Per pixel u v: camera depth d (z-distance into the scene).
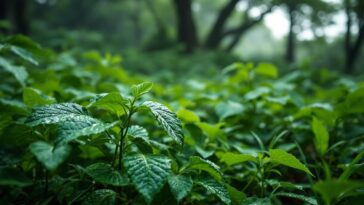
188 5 5.86
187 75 3.25
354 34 4.85
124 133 0.65
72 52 2.62
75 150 0.73
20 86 1.26
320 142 0.81
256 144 1.03
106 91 1.23
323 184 0.51
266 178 0.74
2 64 0.99
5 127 0.65
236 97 1.35
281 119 1.11
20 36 0.98
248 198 0.65
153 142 0.69
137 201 0.62
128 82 1.57
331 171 0.86
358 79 2.28
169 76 2.61
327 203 0.55
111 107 0.65
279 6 3.81
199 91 1.74
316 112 0.98
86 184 0.68
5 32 2.84
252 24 6.34
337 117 0.96
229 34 6.39
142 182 0.54
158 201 0.61
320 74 2.07
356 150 0.82
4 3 3.47
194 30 6.04
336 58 5.60
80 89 1.23
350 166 0.62
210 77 3.03
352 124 1.14
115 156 0.64
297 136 1.01
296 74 1.71
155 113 0.60
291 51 5.26
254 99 1.16
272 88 1.39
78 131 0.56
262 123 1.18
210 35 6.29
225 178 0.75
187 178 0.61
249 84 1.47
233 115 1.10
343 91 1.31
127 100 0.62
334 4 3.51
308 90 1.92
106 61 1.65
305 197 0.65
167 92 1.67
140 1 10.09
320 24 3.95
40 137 0.65
